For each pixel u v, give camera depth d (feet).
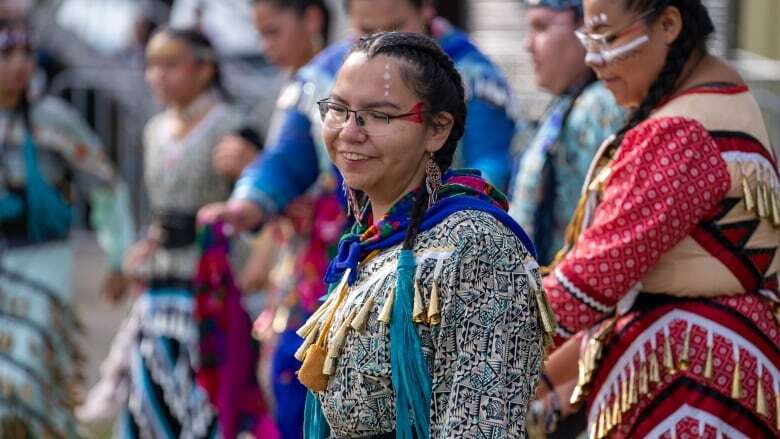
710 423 25.54
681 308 26.05
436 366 20.95
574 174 34.01
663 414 25.89
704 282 25.82
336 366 21.65
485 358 20.62
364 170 21.50
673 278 25.98
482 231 20.94
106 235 48.21
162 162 46.42
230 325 44.39
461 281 20.76
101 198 47.39
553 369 27.99
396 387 20.86
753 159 26.03
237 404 44.42
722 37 67.21
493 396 20.51
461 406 20.52
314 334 22.58
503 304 20.76
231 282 44.42
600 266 25.44
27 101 44.98
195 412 44.78
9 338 43.93
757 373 25.75
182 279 45.52
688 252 25.88
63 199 46.16
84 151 46.42
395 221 21.65
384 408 21.31
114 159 81.87
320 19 44.01
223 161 44.80
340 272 22.47
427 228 21.31
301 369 22.08
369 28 36.50
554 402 28.48
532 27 35.55
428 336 20.99
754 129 26.32
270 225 43.42
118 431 46.70
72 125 46.09
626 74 27.22
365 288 21.47
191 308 45.21
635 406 26.32
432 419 20.89
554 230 34.45
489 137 37.09
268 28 43.73
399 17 36.32
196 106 46.70
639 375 26.18
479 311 20.71
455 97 21.85
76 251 81.61
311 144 39.50
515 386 20.81
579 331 26.05
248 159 45.32
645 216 25.45
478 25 71.05
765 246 26.25
